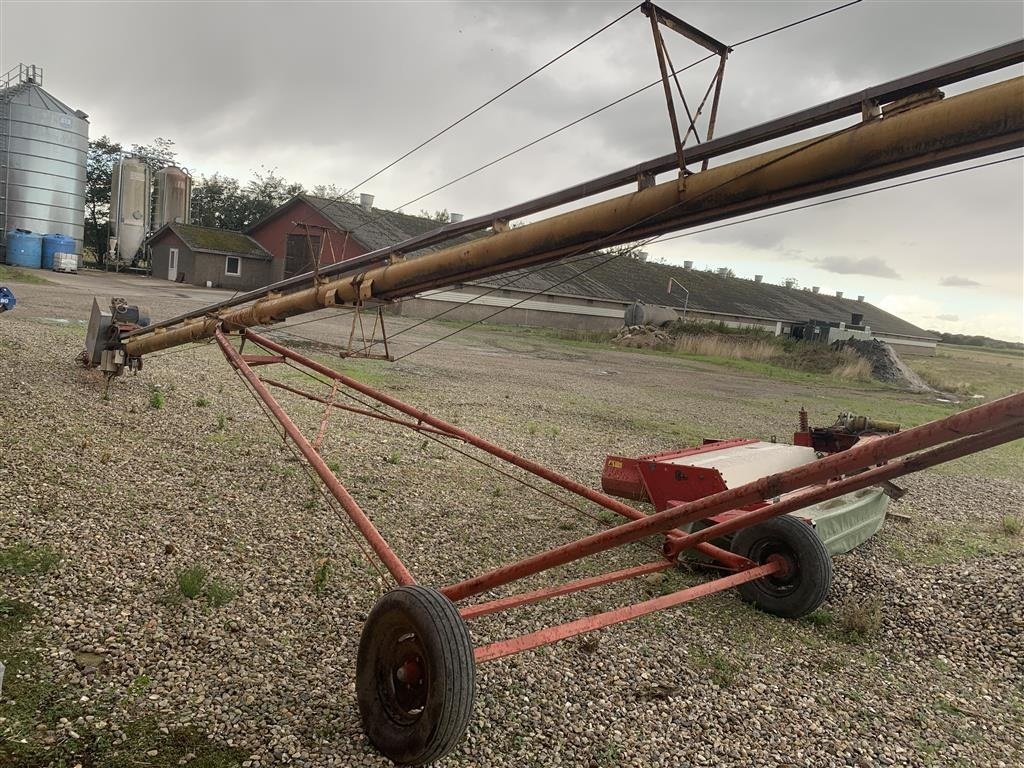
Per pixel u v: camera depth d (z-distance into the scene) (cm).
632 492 630
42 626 382
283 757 308
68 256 3869
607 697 385
